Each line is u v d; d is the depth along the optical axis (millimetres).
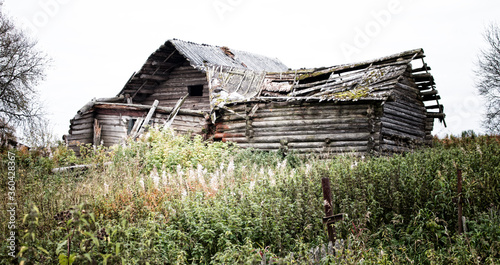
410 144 17188
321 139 15906
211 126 18969
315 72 18969
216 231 6996
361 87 16438
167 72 22828
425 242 7117
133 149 13961
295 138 16328
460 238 6535
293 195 8289
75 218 4867
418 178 8398
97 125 20297
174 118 19109
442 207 7680
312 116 16234
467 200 7695
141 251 5605
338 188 8320
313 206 7531
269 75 20078
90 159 14492
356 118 15484
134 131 18875
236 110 17969
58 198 8102
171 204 7758
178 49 20750
